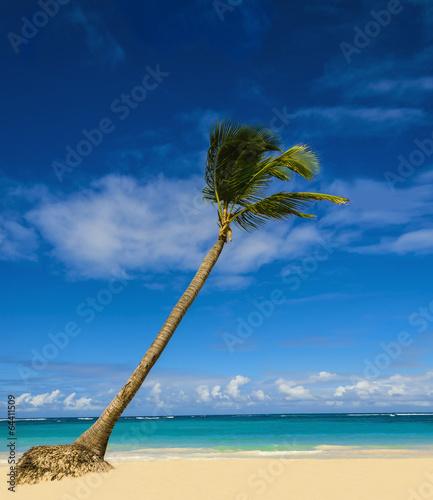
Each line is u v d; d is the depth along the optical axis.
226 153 12.68
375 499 8.51
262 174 12.53
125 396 10.59
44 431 37.72
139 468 12.05
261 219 12.84
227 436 29.06
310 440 25.34
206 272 11.82
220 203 12.71
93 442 10.42
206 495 8.89
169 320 11.15
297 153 12.34
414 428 37.47
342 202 12.12
